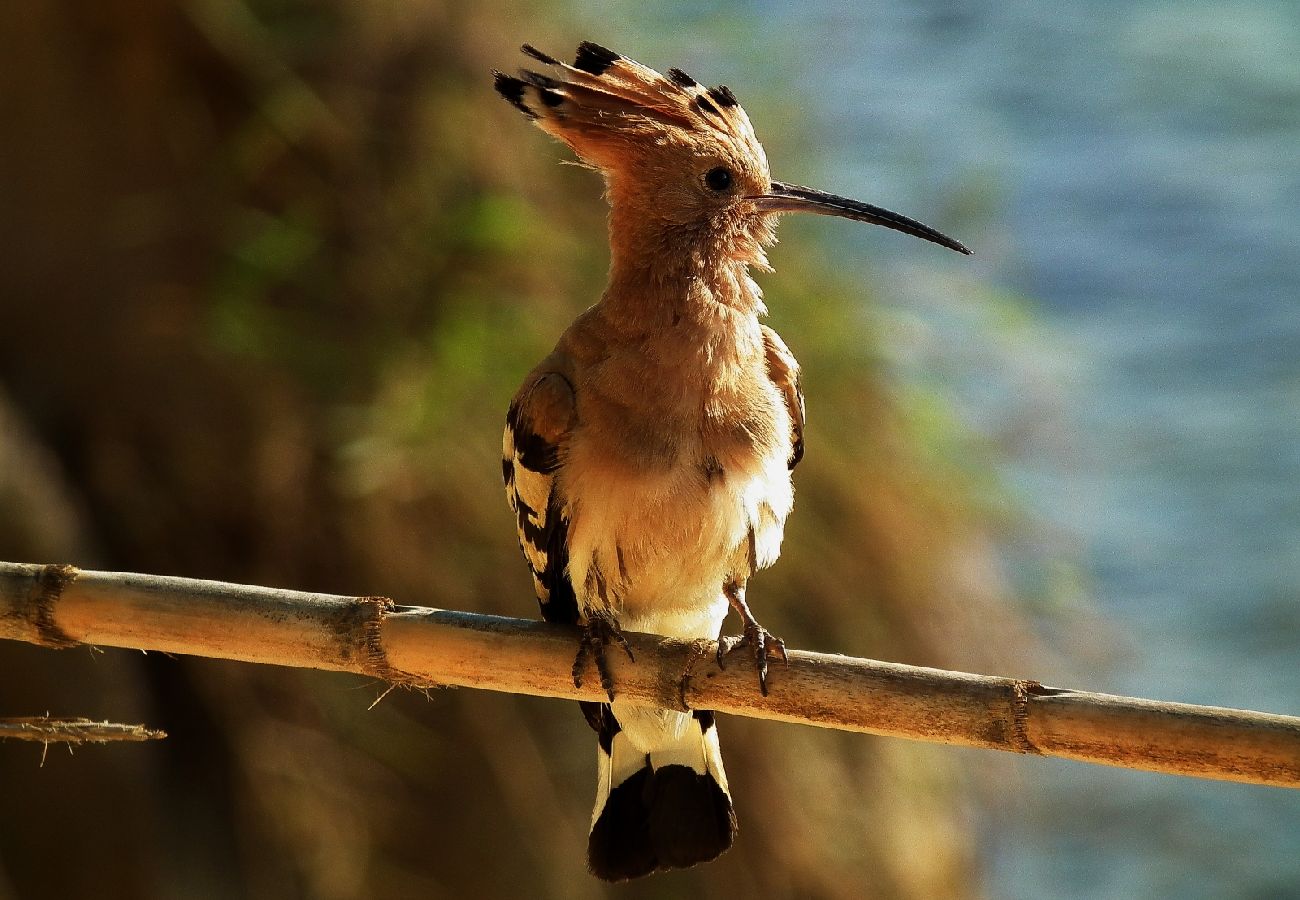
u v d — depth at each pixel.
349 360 11.82
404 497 11.45
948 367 13.70
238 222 12.05
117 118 12.05
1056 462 15.01
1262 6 25.17
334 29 12.41
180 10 12.09
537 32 12.90
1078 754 5.51
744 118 7.68
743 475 7.17
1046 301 19.86
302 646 6.12
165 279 11.88
